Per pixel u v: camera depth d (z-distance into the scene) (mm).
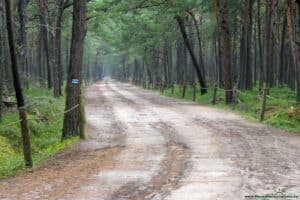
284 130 18734
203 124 21047
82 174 11211
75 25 17531
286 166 11547
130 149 14812
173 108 30688
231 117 23969
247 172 10938
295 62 26672
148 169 11578
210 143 15578
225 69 32156
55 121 24000
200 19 52406
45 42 43344
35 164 12922
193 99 38938
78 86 17609
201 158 12883
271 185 9578
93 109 31203
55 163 12867
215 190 9273
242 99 32656
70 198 8930
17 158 14344
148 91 63469
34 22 45406
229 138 16625
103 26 54062
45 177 11039
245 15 38250
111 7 38438
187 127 20109
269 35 35812
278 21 41094
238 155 13234
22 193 9477
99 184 10078
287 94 34781
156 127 20516
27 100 24656
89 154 14141
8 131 17938
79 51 17594
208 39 49250
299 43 26625
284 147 14531
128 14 44156
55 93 36594
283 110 22891
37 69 61094
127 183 10117
